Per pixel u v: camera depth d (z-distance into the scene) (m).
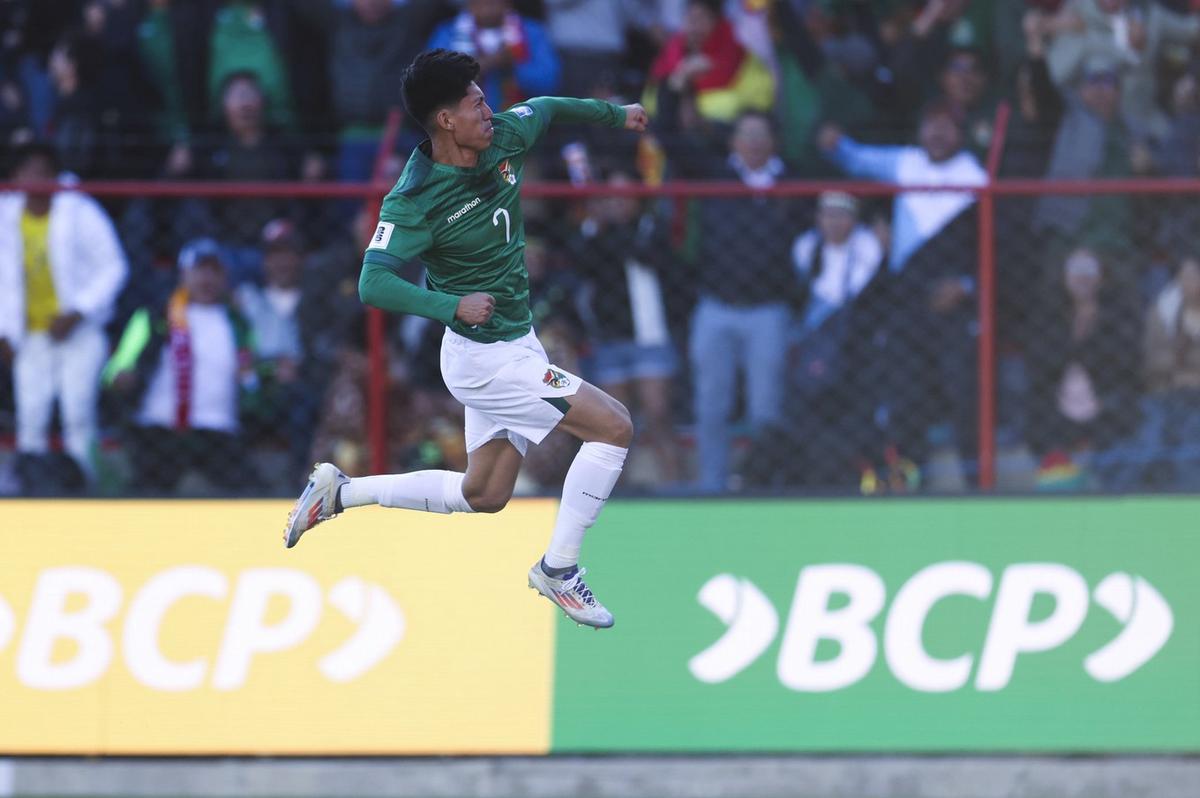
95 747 22.88
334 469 18.92
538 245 27.69
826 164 29.61
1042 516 23.22
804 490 23.59
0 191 26.34
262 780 22.64
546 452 27.62
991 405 26.28
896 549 23.25
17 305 27.22
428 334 27.42
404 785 22.58
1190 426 27.02
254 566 23.58
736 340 27.14
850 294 26.84
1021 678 22.59
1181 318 26.92
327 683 23.02
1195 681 22.47
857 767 22.31
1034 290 26.80
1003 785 22.11
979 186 25.88
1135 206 26.84
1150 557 22.95
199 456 27.55
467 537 23.56
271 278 27.70
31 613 23.48
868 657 22.83
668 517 23.55
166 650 23.27
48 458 27.47
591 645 23.00
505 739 22.66
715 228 27.08
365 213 27.81
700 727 22.61
